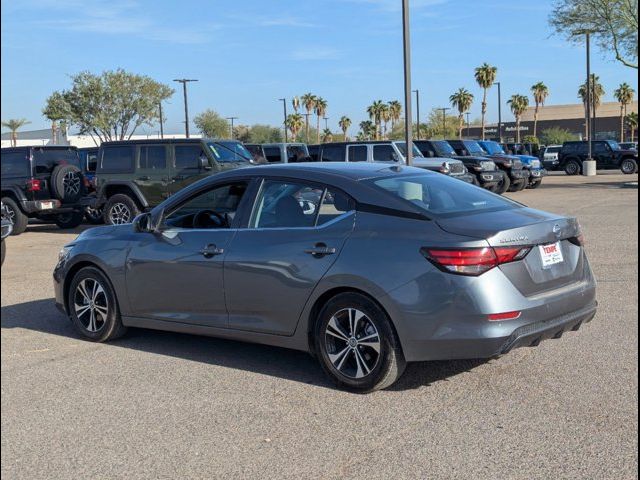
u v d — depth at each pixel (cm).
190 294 603
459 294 473
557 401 489
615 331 654
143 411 498
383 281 494
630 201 2014
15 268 1154
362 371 514
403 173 580
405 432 448
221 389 539
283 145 2338
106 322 666
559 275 516
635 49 2695
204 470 407
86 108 4831
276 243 553
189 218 642
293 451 427
